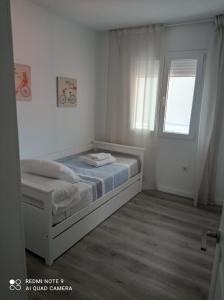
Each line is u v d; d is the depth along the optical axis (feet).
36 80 9.37
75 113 11.94
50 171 7.65
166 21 10.41
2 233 2.17
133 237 8.18
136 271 6.57
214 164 10.73
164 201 11.22
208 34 10.09
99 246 7.58
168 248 7.65
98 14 9.75
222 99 10.11
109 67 12.51
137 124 12.24
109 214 9.48
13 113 2.11
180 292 5.91
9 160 2.14
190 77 10.84
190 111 11.09
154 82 11.42
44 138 10.27
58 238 6.74
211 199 11.09
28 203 6.67
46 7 9.14
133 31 11.37
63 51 10.52
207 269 6.75
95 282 6.11
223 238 3.15
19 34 8.36
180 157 11.73
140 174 11.95
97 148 13.46
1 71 1.97
